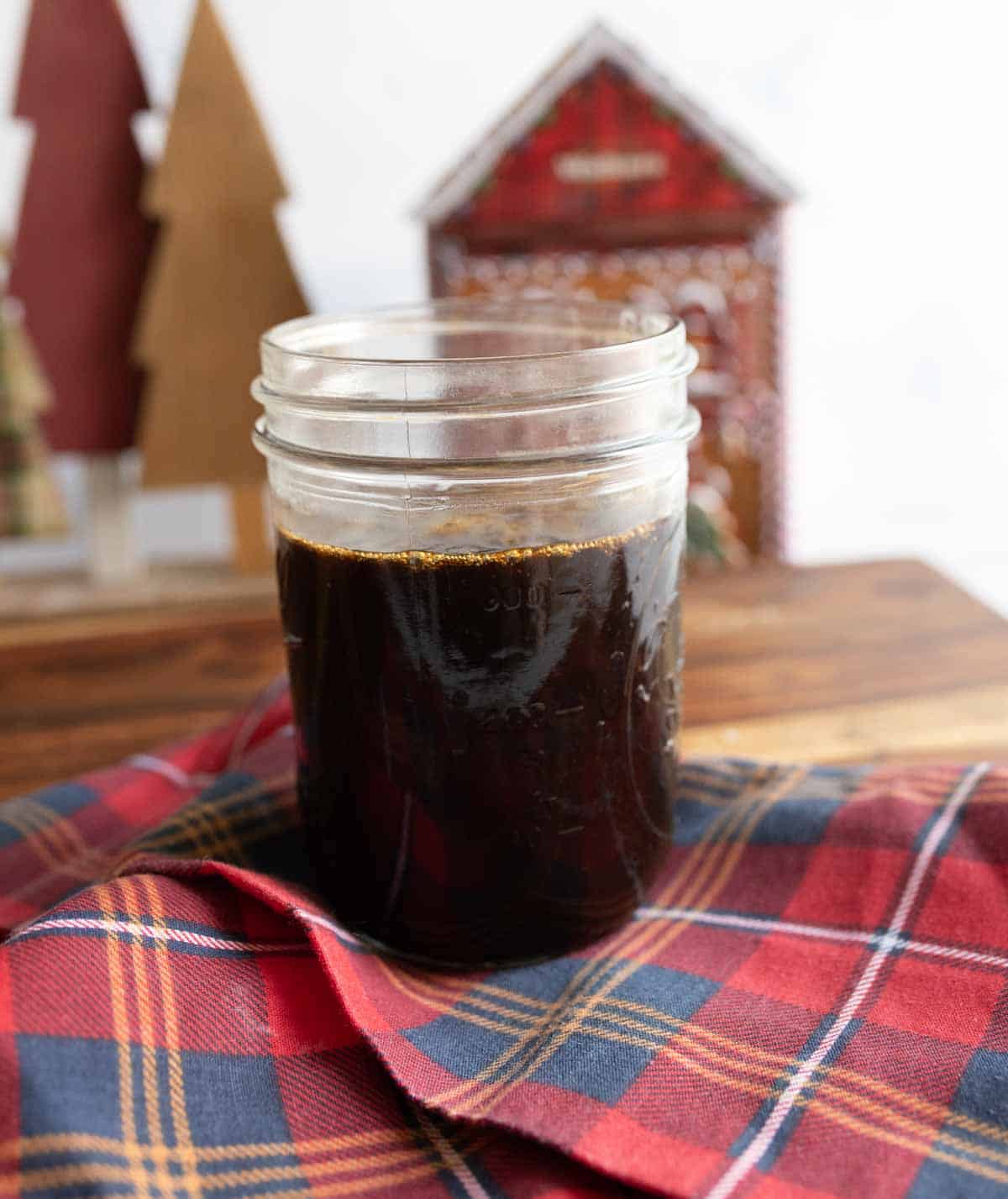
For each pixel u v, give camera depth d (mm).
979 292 801
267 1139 280
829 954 326
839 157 761
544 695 311
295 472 314
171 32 681
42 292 618
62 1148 260
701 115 595
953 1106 285
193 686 492
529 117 595
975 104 754
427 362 299
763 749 430
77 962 286
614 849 327
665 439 310
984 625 507
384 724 313
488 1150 283
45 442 645
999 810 342
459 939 324
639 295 630
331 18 695
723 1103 286
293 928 318
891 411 829
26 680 502
